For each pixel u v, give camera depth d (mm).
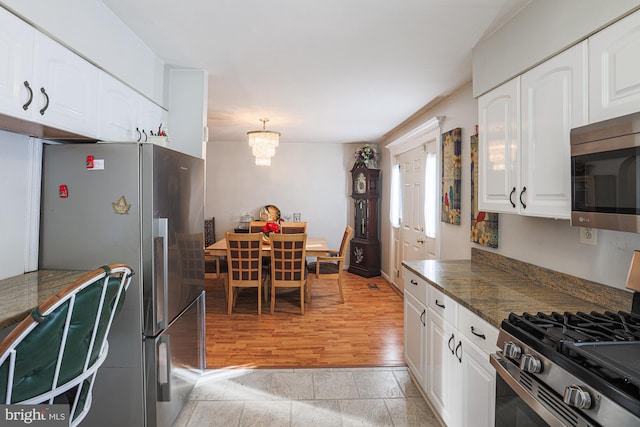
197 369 2314
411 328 2420
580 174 1244
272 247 3742
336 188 6188
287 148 6113
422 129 3744
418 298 2271
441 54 2283
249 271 3775
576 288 1667
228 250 3721
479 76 2092
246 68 2549
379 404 2168
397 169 5016
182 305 1993
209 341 3107
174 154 1881
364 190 5691
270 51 2250
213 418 2020
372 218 5664
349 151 6184
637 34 1090
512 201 1749
